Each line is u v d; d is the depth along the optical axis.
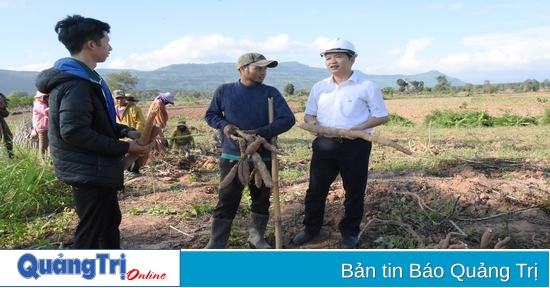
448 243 4.17
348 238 4.52
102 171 3.39
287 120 4.05
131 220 5.51
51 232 5.26
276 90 4.18
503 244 3.93
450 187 6.61
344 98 4.36
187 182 7.78
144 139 3.55
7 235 5.18
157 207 5.94
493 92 88.56
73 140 3.20
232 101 4.09
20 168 6.41
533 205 5.89
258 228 4.45
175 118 28.38
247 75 4.05
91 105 3.29
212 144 12.02
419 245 4.36
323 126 4.30
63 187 6.79
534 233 4.90
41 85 3.27
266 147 3.88
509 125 21.97
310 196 4.60
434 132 17.91
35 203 6.20
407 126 22.92
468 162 8.88
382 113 4.31
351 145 4.32
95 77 3.43
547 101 45.34
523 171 8.18
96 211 3.52
